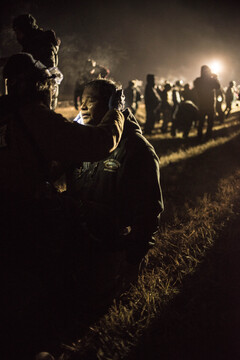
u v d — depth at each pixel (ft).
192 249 11.35
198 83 32.22
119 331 7.93
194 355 7.38
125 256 8.63
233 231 12.05
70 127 6.29
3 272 6.60
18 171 6.24
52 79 6.92
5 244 6.38
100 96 7.81
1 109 6.30
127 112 8.26
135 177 8.07
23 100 6.36
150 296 8.86
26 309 6.88
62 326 7.73
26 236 6.41
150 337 7.81
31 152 6.22
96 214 7.87
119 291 8.82
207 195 16.35
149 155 8.09
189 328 7.93
